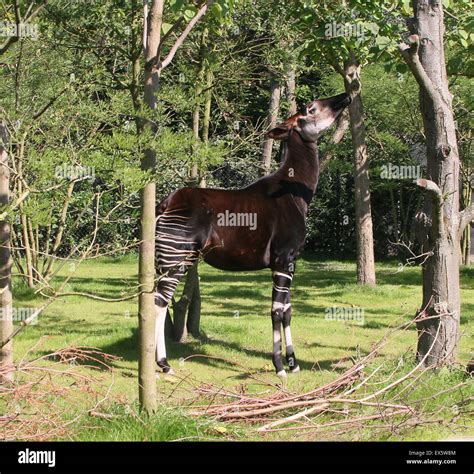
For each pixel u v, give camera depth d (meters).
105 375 7.99
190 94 8.98
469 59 10.20
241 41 10.45
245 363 8.86
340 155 18.69
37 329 10.57
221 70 10.38
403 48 7.63
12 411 5.91
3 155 6.81
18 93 10.63
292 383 7.73
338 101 8.62
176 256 8.16
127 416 5.76
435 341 7.55
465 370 7.45
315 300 14.52
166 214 8.23
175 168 7.16
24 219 12.56
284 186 8.48
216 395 6.50
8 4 7.28
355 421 5.92
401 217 23.95
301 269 21.17
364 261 16.31
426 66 8.02
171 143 5.66
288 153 8.55
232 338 10.32
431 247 7.89
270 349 9.71
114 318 11.75
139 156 5.59
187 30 6.04
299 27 8.94
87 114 9.31
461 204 21.02
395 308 13.47
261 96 15.95
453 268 7.83
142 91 9.41
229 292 15.51
